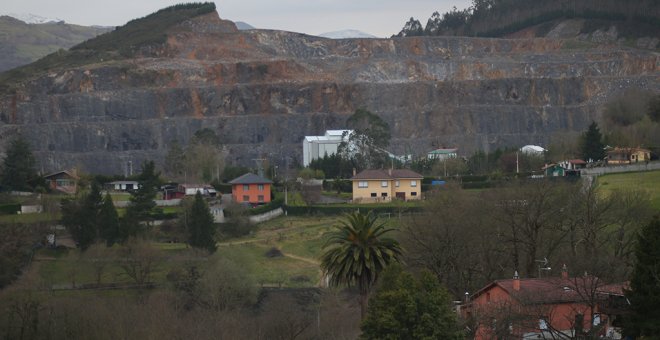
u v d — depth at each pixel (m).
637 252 63.47
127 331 91.31
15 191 177.25
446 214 98.12
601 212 90.94
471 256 90.81
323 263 77.12
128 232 136.62
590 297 66.25
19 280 115.50
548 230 92.25
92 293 112.81
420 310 64.25
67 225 138.00
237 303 106.19
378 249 75.44
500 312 66.62
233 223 142.62
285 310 97.75
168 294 106.25
